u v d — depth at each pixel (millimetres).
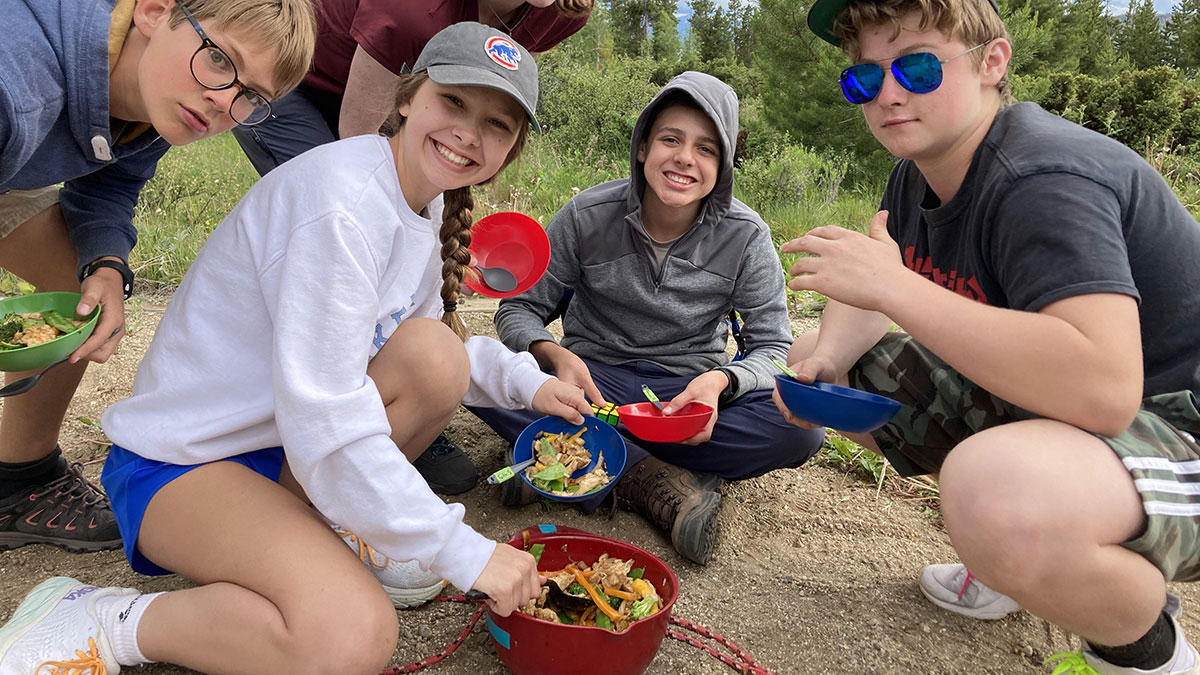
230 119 1651
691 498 2154
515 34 2576
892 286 1586
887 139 1764
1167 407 1653
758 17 11945
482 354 2230
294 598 1422
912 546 2299
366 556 1826
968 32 1640
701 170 2326
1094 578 1460
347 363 1525
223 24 1544
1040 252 1513
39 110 1529
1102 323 1429
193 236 4332
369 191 1620
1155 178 1631
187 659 1509
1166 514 1466
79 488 2082
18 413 1949
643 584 1696
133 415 1618
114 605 1543
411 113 1730
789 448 2357
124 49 1608
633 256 2529
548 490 2094
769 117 12250
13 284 3627
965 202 1764
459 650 1756
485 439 2742
